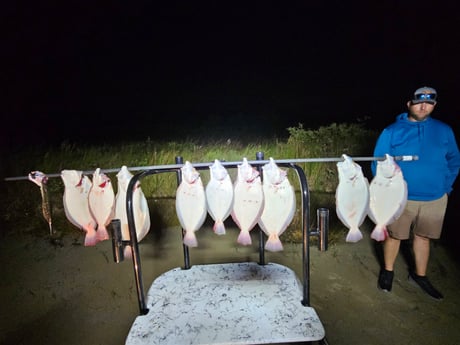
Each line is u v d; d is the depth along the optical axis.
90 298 3.35
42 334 2.91
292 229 4.43
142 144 6.84
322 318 3.00
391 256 3.27
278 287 2.55
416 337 2.77
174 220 4.76
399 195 2.28
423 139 2.87
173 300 2.44
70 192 2.33
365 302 3.20
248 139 7.48
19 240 4.38
